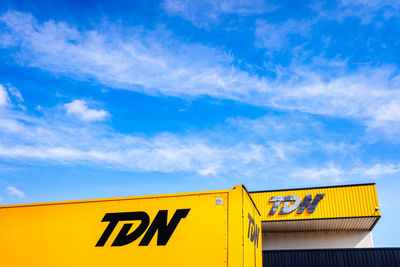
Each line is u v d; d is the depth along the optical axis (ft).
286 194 83.76
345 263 60.95
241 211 19.44
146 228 20.76
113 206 22.27
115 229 21.48
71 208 23.29
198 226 19.74
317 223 81.97
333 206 78.59
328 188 81.25
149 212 21.18
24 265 22.50
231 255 18.39
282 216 80.84
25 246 23.11
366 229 85.46
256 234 24.39
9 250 23.32
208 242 19.12
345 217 76.38
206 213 19.95
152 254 19.93
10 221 24.38
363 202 77.00
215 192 20.45
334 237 86.94
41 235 23.09
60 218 23.22
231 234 18.94
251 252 21.52
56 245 22.40
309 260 63.16
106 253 20.99
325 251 63.00
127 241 20.81
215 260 18.56
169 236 20.01
